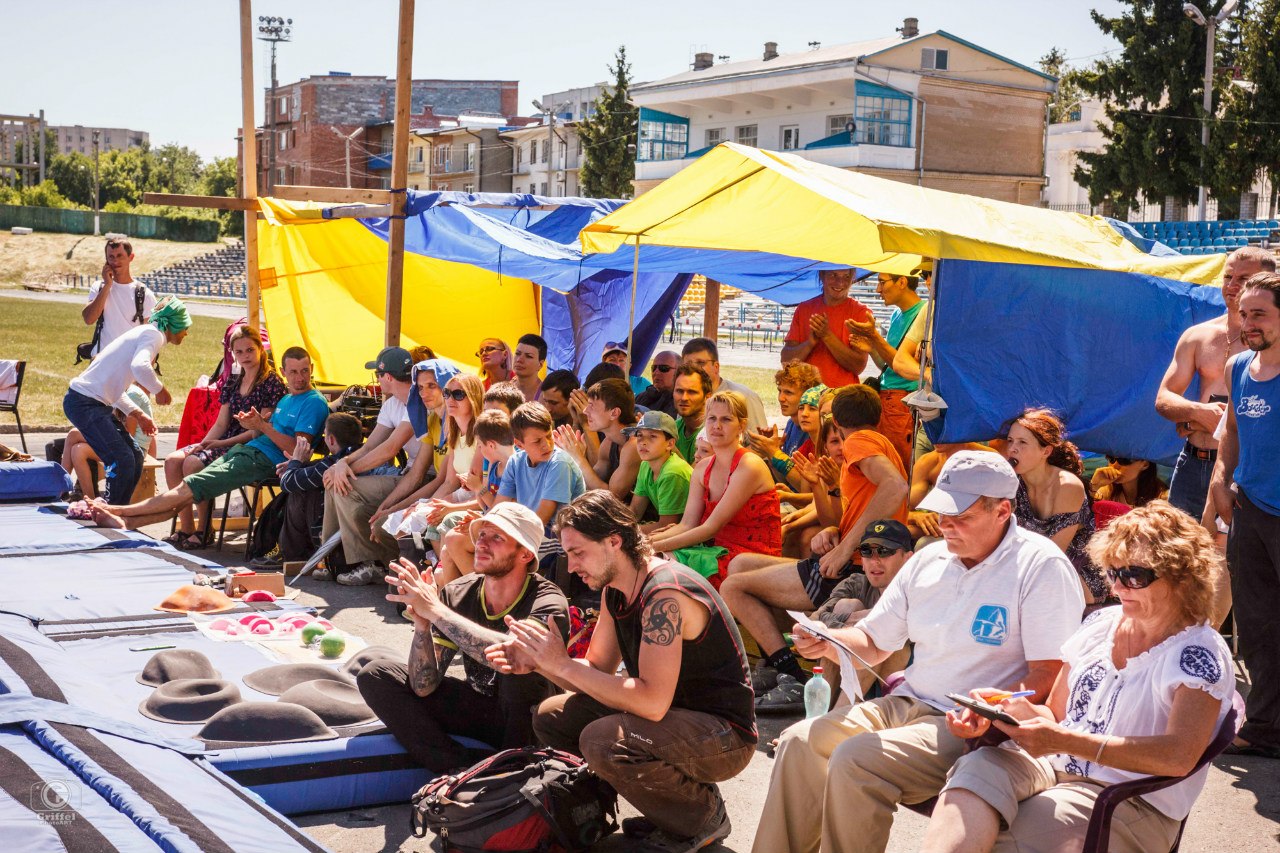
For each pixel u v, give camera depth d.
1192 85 41.41
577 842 4.17
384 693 4.67
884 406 8.30
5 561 7.61
